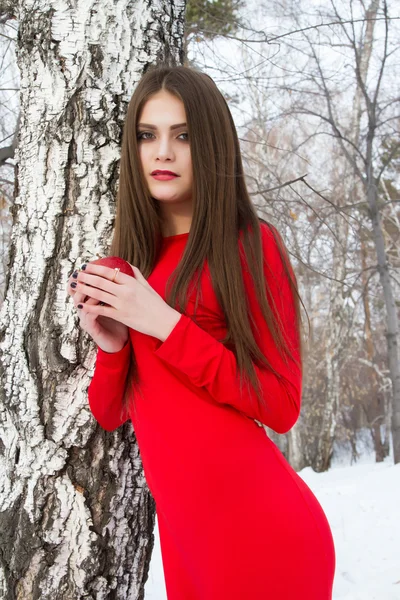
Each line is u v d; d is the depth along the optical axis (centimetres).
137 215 163
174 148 154
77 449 176
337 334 1301
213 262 149
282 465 149
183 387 146
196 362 136
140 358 152
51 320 176
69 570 175
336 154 1183
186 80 153
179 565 156
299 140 1149
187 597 155
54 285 177
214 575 138
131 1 181
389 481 586
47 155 177
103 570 178
